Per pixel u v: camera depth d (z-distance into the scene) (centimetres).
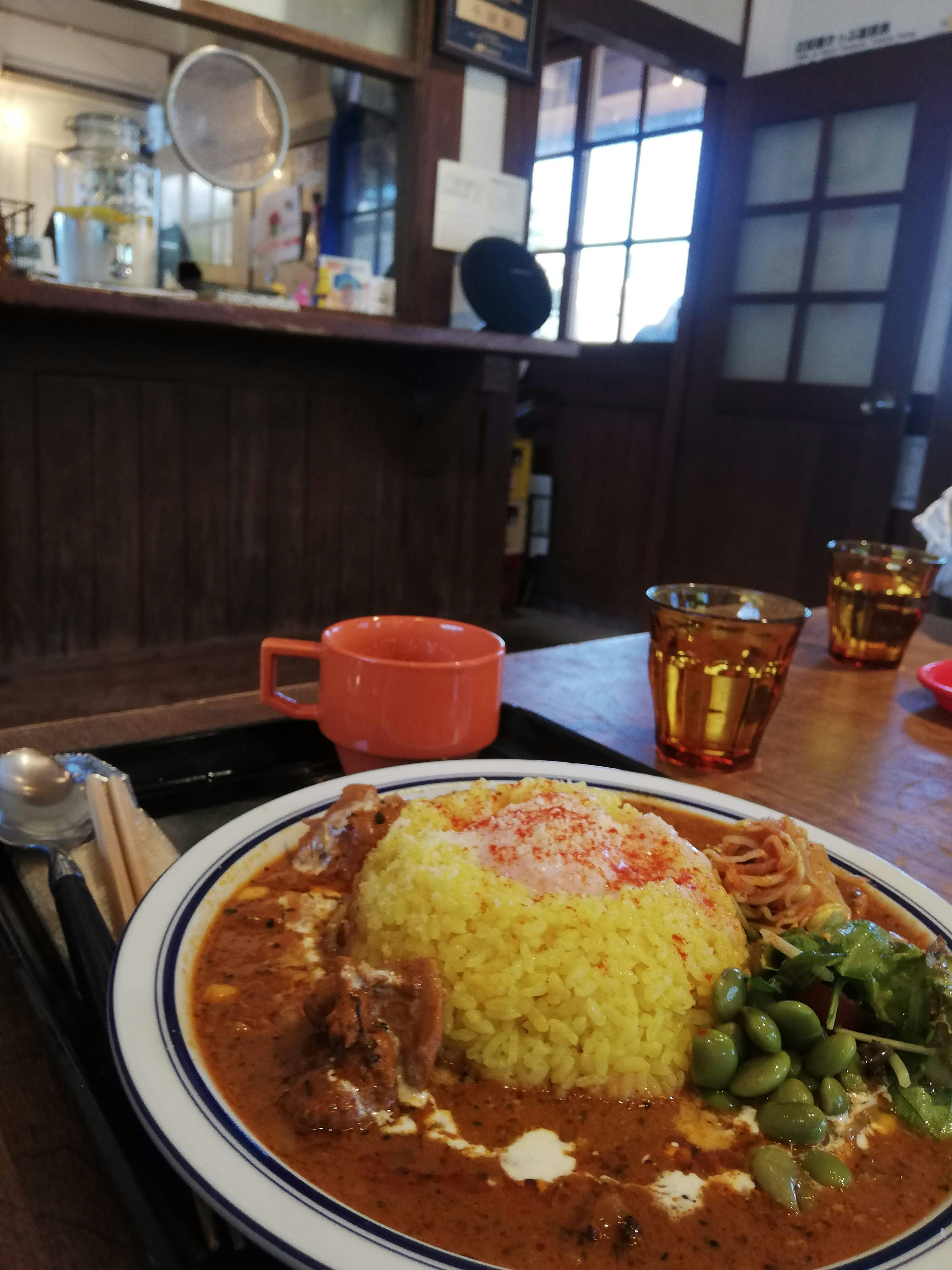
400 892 54
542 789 68
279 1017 48
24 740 85
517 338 271
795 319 364
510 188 302
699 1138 44
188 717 94
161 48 332
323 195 315
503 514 338
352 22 257
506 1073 47
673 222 418
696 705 88
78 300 192
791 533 375
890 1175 42
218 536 273
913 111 325
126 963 46
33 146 357
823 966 48
